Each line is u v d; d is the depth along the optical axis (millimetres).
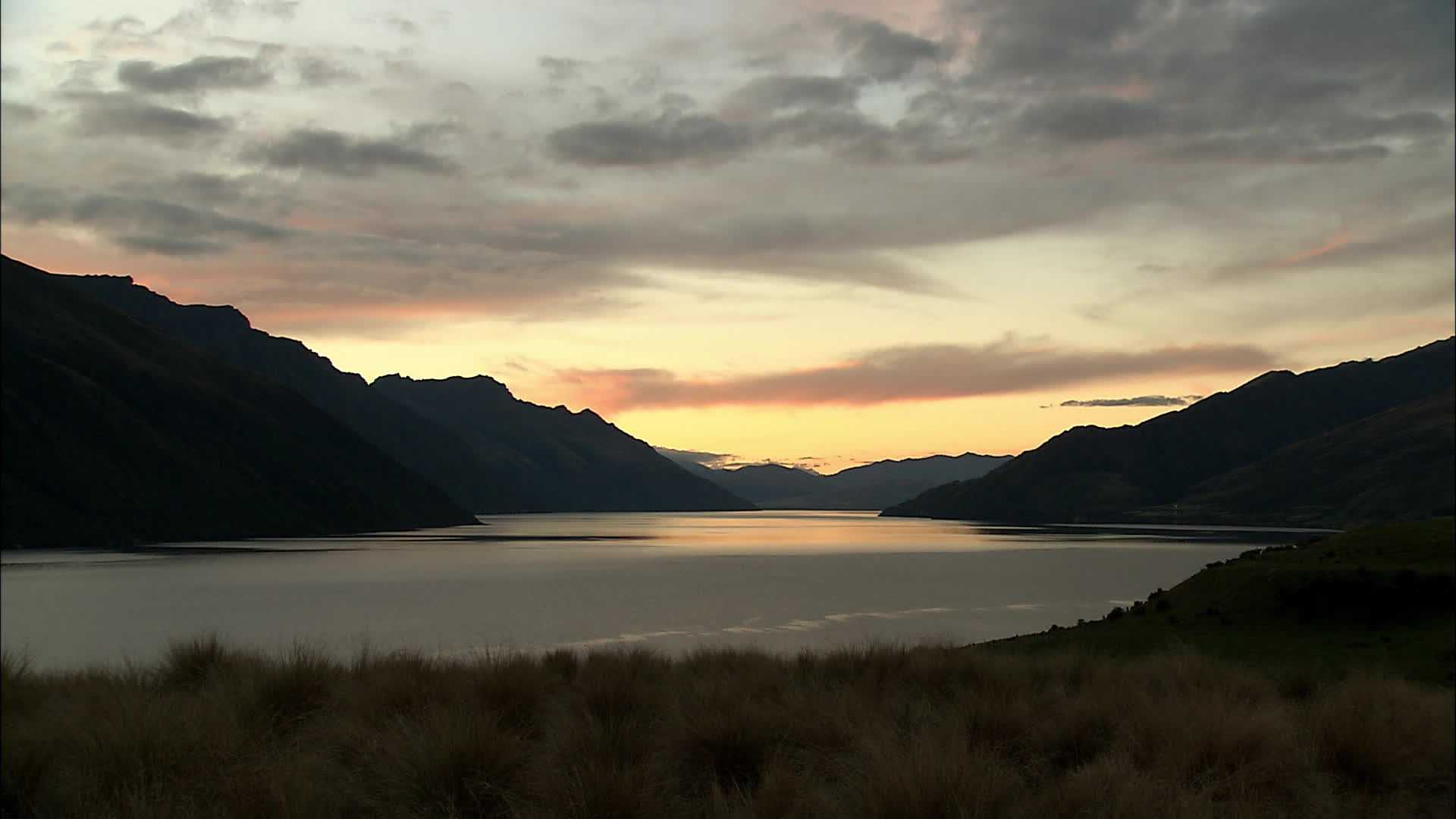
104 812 7461
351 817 8062
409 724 9672
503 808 8070
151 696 10945
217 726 9492
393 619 91688
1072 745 10500
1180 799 7559
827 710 11219
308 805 7590
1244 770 9344
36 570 167750
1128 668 16125
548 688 12594
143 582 143125
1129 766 8500
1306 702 13773
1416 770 10711
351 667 13930
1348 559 46156
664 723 10609
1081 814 7543
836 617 89938
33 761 8945
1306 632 38156
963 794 7445
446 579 149375
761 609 98812
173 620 93688
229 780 7840
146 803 7371
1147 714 10953
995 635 73938
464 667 13672
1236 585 44531
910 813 7355
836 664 15195
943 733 9633
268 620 91562
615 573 161250
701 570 169250
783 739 10055
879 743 8945
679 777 9148
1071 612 93875
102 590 131000
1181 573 155500
